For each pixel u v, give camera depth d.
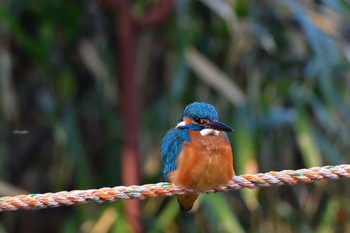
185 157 6.80
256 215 13.27
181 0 12.20
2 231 12.45
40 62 12.17
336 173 6.38
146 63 12.88
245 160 11.76
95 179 13.34
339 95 12.59
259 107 12.30
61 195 6.14
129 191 6.38
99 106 13.03
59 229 13.77
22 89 13.05
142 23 11.77
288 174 6.54
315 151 11.92
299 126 12.12
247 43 12.51
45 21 12.20
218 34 12.59
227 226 11.51
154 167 12.61
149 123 12.64
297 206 13.54
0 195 11.54
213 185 6.80
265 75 12.87
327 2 12.39
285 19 12.92
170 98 12.34
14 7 12.29
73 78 12.68
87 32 12.88
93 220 12.07
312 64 12.24
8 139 12.99
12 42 12.87
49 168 13.50
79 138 12.44
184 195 7.14
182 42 12.16
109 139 13.03
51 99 12.54
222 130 6.95
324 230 12.86
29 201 6.06
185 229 12.98
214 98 12.80
